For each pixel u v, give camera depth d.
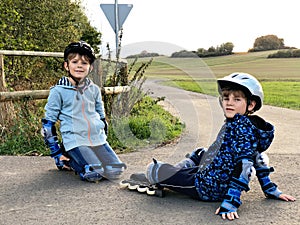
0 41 5.00
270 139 1.96
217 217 1.82
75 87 2.46
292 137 3.69
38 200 2.06
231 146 1.91
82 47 2.40
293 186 2.24
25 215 1.88
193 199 2.04
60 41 6.36
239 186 1.85
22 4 5.83
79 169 2.36
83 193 2.15
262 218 1.82
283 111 5.62
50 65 4.78
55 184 2.30
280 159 2.82
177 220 1.80
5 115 3.28
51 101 2.43
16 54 3.38
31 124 3.27
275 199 2.04
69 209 1.94
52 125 2.46
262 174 2.04
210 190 1.95
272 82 10.78
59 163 2.54
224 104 1.96
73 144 2.39
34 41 5.90
